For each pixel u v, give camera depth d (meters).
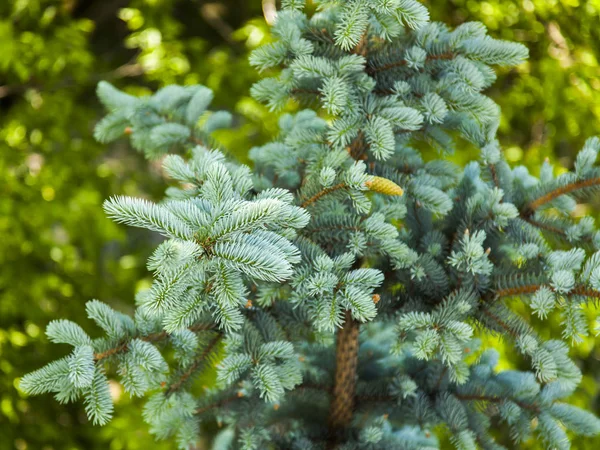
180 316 1.25
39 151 3.13
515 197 1.51
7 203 2.85
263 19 2.99
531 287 1.39
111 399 1.30
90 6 3.83
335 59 1.44
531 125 3.03
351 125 1.40
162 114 1.59
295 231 1.35
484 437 1.46
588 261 1.34
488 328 1.42
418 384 1.49
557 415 1.46
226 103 3.10
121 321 1.37
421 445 1.48
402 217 1.43
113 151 3.53
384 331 1.60
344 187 1.36
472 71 1.39
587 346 2.52
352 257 1.35
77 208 2.94
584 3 2.65
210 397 1.47
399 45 1.43
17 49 2.85
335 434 1.51
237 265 1.21
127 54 3.92
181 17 3.86
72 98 3.27
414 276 1.41
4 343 2.80
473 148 2.68
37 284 2.94
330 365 1.56
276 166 1.48
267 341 1.42
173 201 1.23
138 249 3.46
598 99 2.72
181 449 1.44
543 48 2.79
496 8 2.64
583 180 1.45
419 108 1.43
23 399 2.83
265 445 1.47
